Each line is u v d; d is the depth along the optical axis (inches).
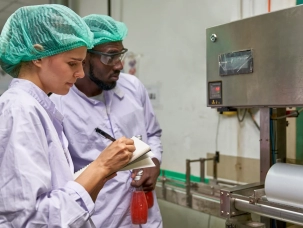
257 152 70.1
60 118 38.5
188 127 85.7
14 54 33.2
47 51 32.5
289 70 45.2
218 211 65.1
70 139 52.4
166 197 77.5
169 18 88.7
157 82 94.3
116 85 57.9
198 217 75.9
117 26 51.9
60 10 34.2
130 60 103.8
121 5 106.8
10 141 29.2
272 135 54.8
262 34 48.0
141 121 59.0
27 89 33.1
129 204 54.5
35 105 32.1
